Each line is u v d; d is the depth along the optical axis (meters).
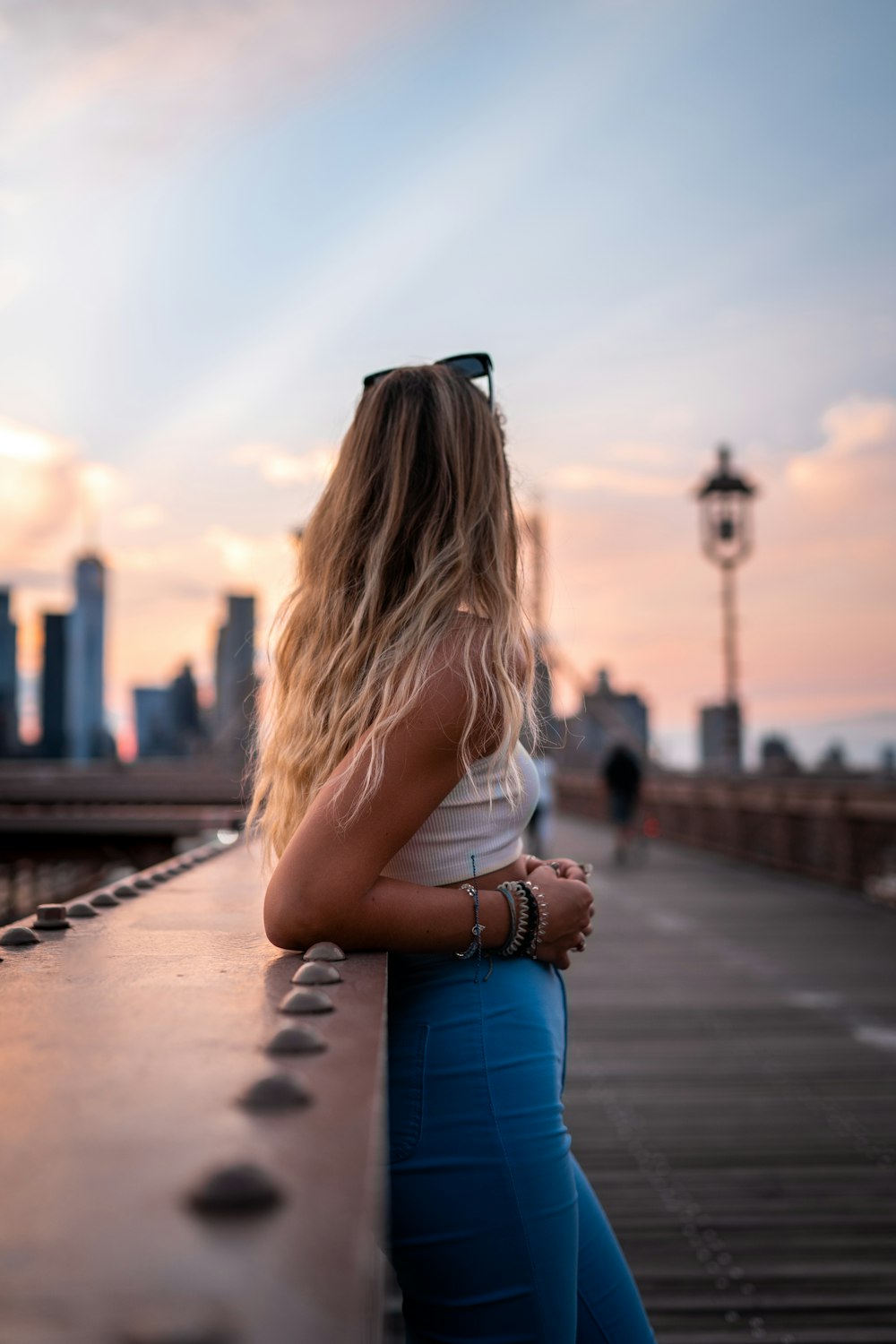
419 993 1.33
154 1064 0.74
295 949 1.24
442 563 1.33
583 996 7.12
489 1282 1.25
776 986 7.49
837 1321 2.89
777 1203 3.67
